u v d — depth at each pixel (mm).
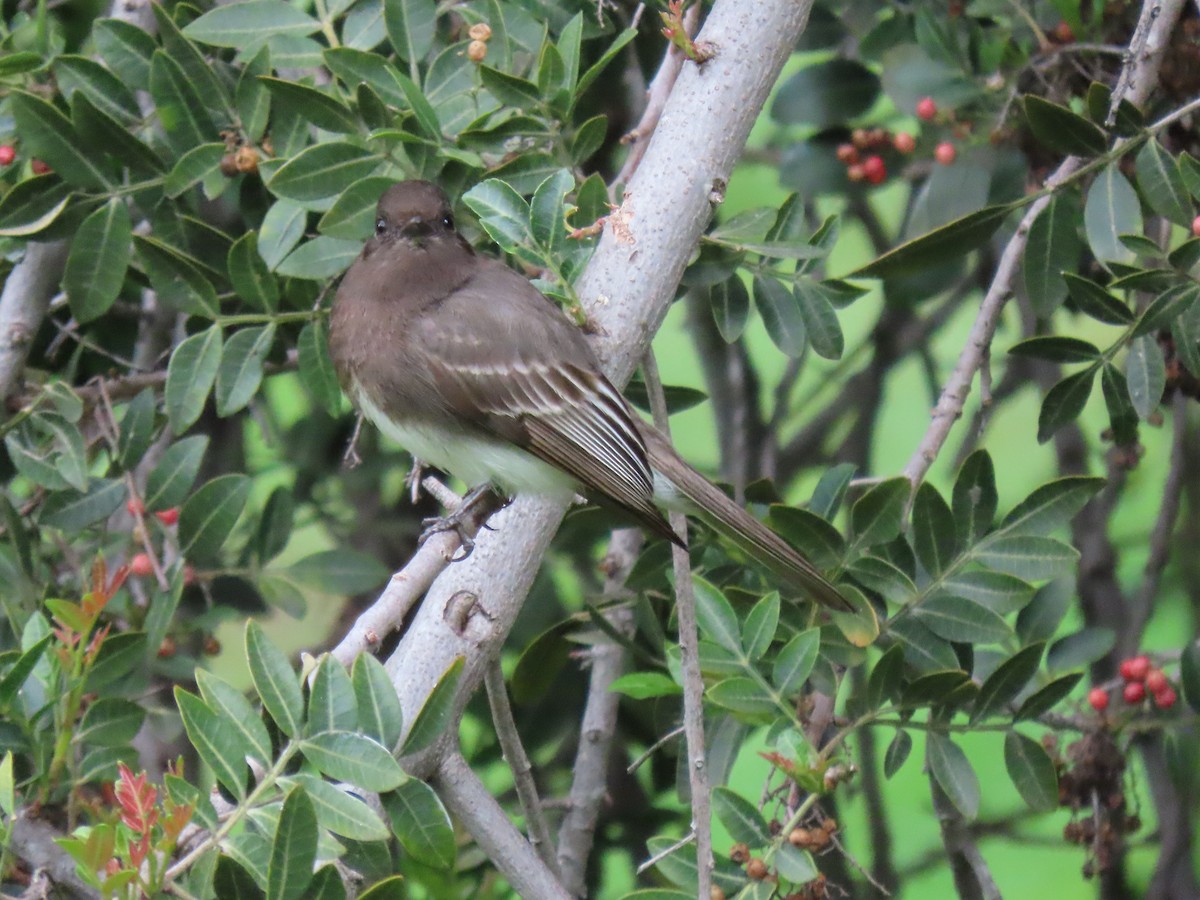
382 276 7762
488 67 7215
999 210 7480
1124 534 12172
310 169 7434
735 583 8328
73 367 8797
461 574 6512
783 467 11422
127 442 8094
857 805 12047
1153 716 8164
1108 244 7520
